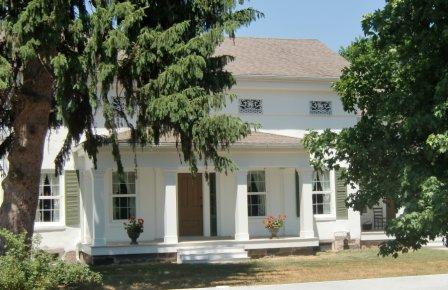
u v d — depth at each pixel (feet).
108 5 41.88
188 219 76.79
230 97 46.11
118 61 44.29
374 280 32.76
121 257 66.23
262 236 77.25
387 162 28.84
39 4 38.47
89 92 42.52
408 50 27.86
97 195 66.18
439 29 26.68
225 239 72.74
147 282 50.29
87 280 41.45
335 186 80.38
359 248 79.66
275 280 50.06
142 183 74.43
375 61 30.25
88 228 71.00
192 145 49.06
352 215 80.33
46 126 48.26
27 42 39.14
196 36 45.19
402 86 28.66
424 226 24.71
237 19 46.75
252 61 83.82
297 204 78.69
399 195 27.32
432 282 32.37
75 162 73.20
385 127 28.45
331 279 49.83
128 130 72.79
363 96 31.19
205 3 46.57
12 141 51.21
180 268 60.13
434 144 24.63
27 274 37.37
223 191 77.61
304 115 81.20
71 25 41.29
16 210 46.91
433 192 24.29
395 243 27.96
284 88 80.28
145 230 74.08
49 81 46.70
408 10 27.07
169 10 46.19
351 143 29.50
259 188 79.05
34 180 47.80
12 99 47.70
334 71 84.02
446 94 25.44
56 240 71.67
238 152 70.95
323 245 78.59
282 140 74.08
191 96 44.37
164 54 44.60
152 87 44.16
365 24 29.07
